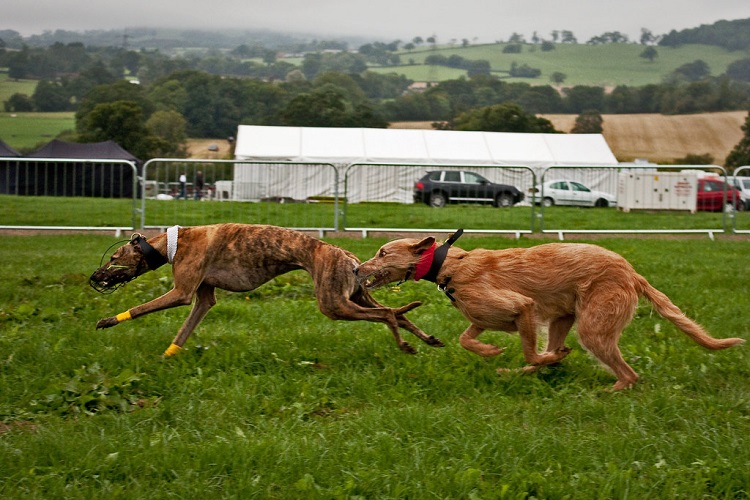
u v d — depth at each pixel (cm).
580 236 1697
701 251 1459
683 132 7056
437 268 653
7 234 1616
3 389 607
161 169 1819
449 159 3148
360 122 5516
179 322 825
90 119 4622
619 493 448
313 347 740
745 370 679
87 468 475
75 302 916
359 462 483
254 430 548
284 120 5591
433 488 455
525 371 663
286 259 688
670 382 647
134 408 584
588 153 3262
